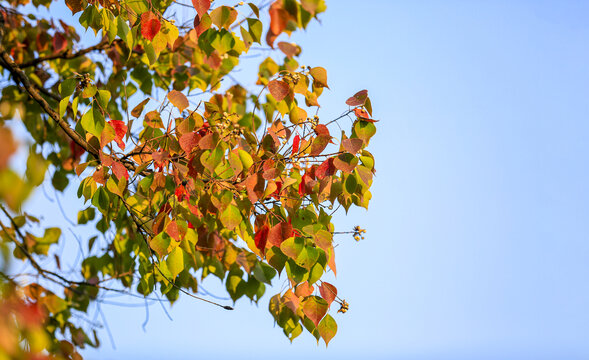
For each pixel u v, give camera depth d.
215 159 3.54
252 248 3.65
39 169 2.48
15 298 2.87
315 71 3.64
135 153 3.67
